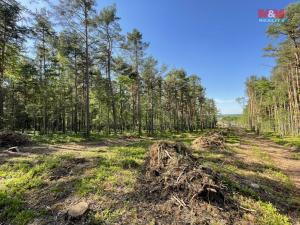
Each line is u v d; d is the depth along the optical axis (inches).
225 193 216.2
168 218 172.1
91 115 1349.7
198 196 197.9
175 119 1861.5
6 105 962.1
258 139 1127.6
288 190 277.6
